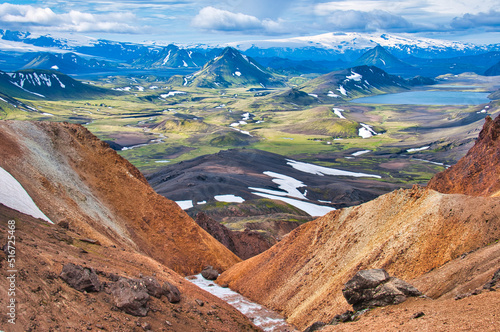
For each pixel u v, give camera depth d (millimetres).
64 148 72438
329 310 47531
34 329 27922
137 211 74375
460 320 28219
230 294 63688
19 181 52844
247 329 47156
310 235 65188
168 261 70062
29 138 67000
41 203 52156
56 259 37500
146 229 72812
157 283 43562
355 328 34781
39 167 60781
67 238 45812
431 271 43188
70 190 62312
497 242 40188
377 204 59438
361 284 39906
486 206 44938
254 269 67750
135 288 38281
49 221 49188
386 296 38344
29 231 41438
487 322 26234
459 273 37875
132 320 35531
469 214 45812
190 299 47875
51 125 73688
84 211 60062
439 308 32312
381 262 48562
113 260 46938
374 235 55094
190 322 41031
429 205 51375
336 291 49750
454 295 34688
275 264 65125
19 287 30453
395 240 50156
